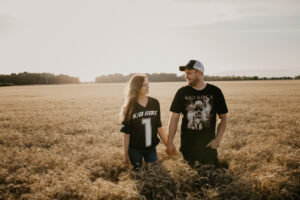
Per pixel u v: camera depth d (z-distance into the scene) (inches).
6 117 362.6
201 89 118.7
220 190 104.8
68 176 124.6
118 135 222.4
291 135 213.2
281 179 111.7
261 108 440.1
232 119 314.3
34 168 140.1
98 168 135.3
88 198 102.6
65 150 178.4
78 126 281.3
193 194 102.6
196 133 120.4
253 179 113.5
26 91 1563.7
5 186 117.6
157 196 101.4
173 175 116.1
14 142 204.1
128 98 116.5
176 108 122.4
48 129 267.4
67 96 984.3
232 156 147.6
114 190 104.7
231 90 1239.5
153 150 126.8
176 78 4170.8
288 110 408.8
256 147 166.1
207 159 123.5
